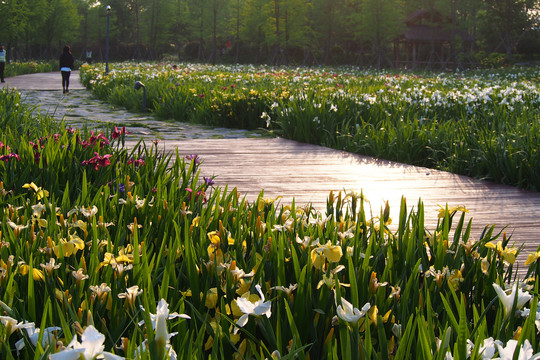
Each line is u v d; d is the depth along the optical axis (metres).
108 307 1.87
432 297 2.21
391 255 2.34
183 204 2.98
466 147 7.56
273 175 6.84
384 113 10.09
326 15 62.81
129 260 2.07
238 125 12.12
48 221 2.68
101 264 2.02
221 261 2.19
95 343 1.19
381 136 8.57
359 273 2.14
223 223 2.84
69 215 2.65
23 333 1.58
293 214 2.86
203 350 1.90
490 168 6.86
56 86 24.94
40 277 1.93
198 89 14.81
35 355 1.36
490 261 2.38
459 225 2.61
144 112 14.51
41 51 75.75
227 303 1.95
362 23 57.66
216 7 69.44
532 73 33.94
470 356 1.50
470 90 13.74
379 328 1.67
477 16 69.69
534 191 6.34
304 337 1.93
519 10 62.72
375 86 17.66
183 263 2.27
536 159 6.39
